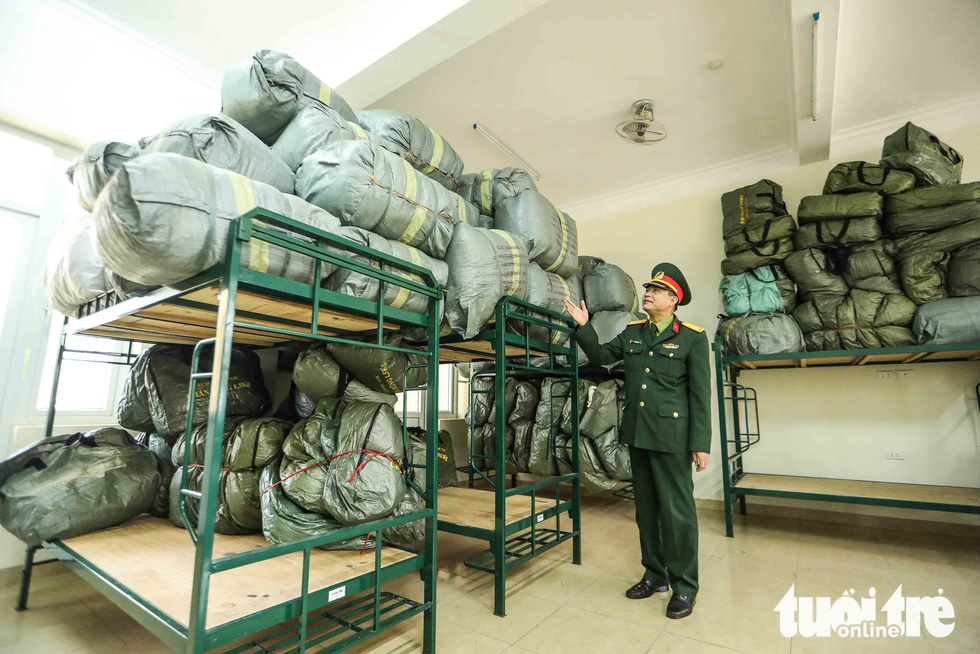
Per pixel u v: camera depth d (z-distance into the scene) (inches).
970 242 110.0
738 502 157.9
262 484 75.1
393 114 93.4
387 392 92.1
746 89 130.0
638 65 121.8
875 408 139.6
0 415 95.7
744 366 153.3
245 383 97.0
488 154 166.1
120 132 111.9
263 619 49.9
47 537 72.8
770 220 140.6
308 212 60.0
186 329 82.7
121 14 104.3
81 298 73.8
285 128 77.3
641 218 185.3
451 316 83.9
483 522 92.7
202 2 102.3
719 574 101.0
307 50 117.9
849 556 111.8
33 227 102.7
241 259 52.0
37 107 98.9
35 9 98.0
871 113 139.9
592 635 74.9
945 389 131.4
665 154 163.6
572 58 119.4
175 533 79.7
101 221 44.8
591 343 97.0
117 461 83.7
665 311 92.0
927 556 110.7
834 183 131.2
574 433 112.1
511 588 94.0
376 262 68.2
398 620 64.6
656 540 90.8
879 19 105.8
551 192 193.0
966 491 120.5
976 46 113.0
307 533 68.2
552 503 109.8
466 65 121.5
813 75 113.7
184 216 46.0
